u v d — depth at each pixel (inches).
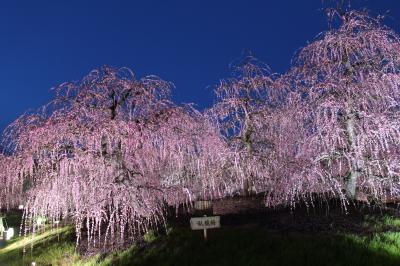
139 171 516.4
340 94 466.0
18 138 484.1
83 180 460.8
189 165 546.6
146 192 502.0
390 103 461.1
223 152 559.5
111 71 528.4
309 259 345.4
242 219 488.4
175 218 531.5
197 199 601.3
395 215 463.5
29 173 490.9
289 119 511.5
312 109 466.6
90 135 460.4
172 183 556.4
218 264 357.4
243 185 612.4
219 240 406.0
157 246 427.2
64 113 490.9
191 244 407.5
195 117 540.4
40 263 498.6
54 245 538.9
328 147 462.3
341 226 422.0
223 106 588.7
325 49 489.4
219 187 616.1
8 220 924.0
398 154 462.3
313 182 457.7
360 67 482.6
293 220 454.3
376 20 485.4
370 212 470.3
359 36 479.8
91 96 515.8
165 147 496.1
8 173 494.0
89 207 452.8
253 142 598.5
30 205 476.4
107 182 476.4
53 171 462.6
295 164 467.5
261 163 586.2
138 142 479.2
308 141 468.8
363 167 468.1
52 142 469.7
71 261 469.1
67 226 642.8
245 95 593.3
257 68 596.4
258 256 362.0
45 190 460.8
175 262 379.2
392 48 471.2
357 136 444.5
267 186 578.9
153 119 505.4
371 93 467.5
